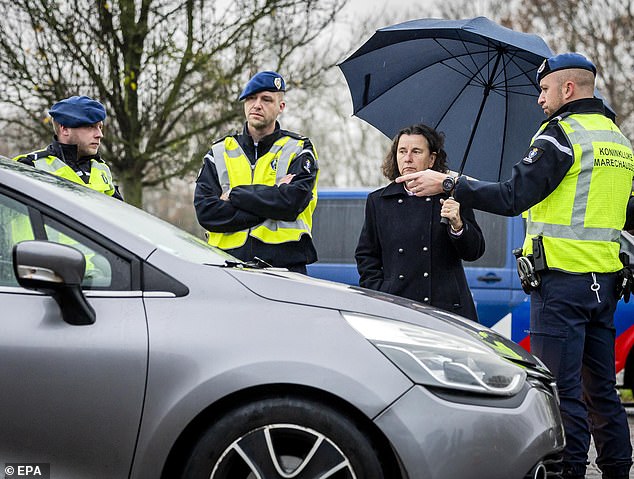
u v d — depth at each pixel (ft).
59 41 41.09
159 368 11.19
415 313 12.25
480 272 27.48
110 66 41.81
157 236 12.71
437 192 15.93
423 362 11.35
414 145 17.03
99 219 11.94
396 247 17.07
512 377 11.91
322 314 11.66
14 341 11.26
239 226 17.51
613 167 15.98
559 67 16.21
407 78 18.67
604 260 15.99
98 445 11.21
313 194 18.16
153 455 11.14
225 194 17.75
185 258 12.19
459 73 18.34
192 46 41.86
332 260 28.40
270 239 17.63
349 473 11.17
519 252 16.70
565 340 15.84
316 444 11.18
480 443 11.20
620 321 27.07
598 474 18.63
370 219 17.71
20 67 40.78
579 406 15.81
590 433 16.61
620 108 64.85
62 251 11.01
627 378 27.58
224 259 13.20
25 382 11.21
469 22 16.88
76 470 11.25
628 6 65.16
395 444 11.00
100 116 17.83
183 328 11.37
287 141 18.16
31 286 11.02
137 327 11.35
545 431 11.82
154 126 42.80
